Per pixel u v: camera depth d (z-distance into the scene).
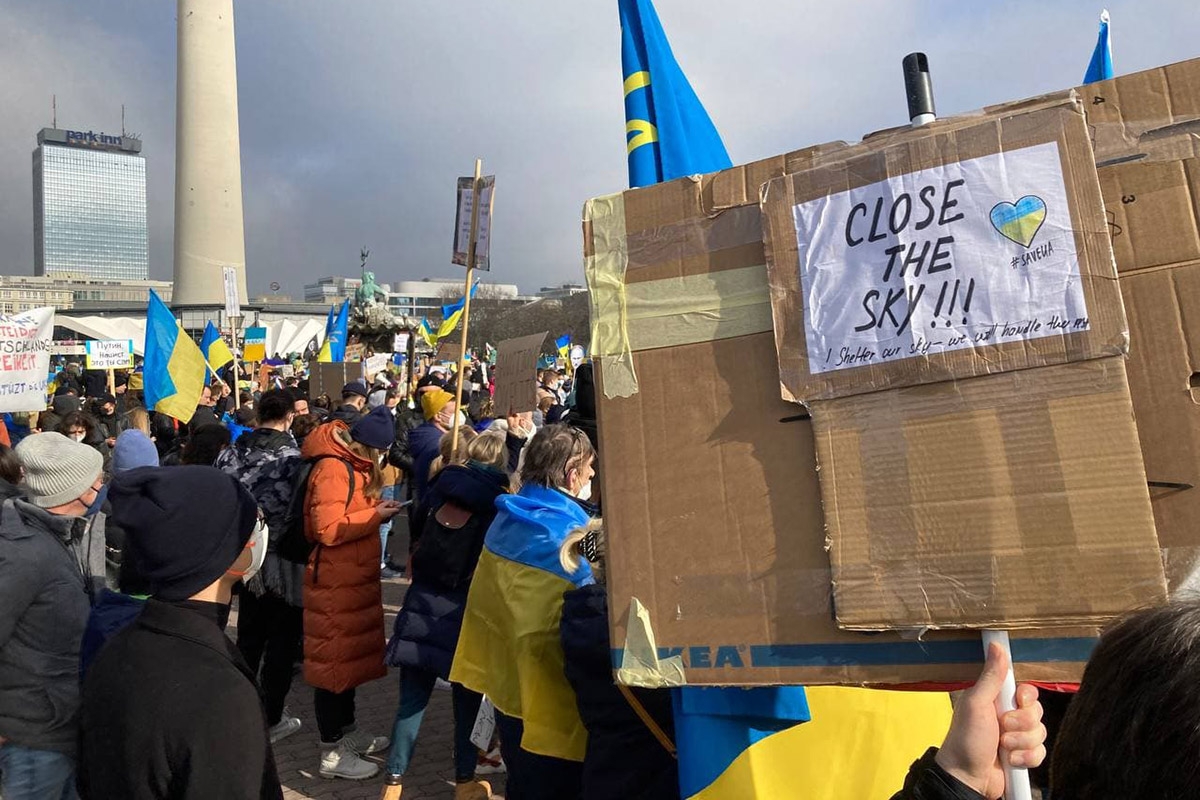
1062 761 0.98
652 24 2.68
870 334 1.41
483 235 4.62
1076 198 1.30
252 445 5.20
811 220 1.48
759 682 1.46
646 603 1.57
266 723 1.86
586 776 2.58
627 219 1.68
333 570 4.36
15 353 7.32
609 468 1.64
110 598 2.96
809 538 1.45
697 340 1.58
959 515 1.32
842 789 2.14
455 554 3.85
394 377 17.50
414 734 3.99
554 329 60.22
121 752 1.71
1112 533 1.22
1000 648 1.27
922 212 1.39
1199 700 0.85
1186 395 1.23
